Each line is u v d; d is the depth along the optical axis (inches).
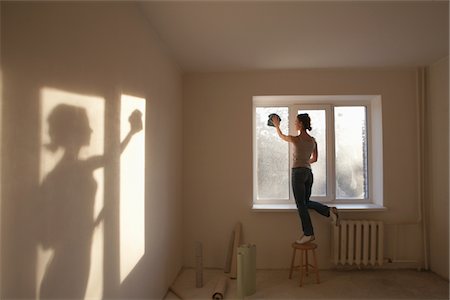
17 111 37.0
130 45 73.0
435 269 123.8
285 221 131.2
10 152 35.9
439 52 111.2
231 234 130.3
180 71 129.7
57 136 44.3
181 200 131.4
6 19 35.8
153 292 91.7
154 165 92.5
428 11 80.3
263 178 139.9
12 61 36.4
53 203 43.3
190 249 133.0
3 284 34.9
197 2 75.5
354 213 130.3
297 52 110.3
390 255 129.3
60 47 45.3
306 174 118.3
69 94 47.4
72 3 48.5
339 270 128.2
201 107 134.3
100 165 57.6
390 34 94.9
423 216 128.1
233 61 120.0
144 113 83.3
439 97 120.7
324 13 81.3
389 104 130.4
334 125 139.1
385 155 130.5
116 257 65.1
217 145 133.5
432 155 125.6
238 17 83.6
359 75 131.0
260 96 133.1
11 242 35.9
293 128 139.4
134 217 76.0
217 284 109.6
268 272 126.6
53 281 43.2
